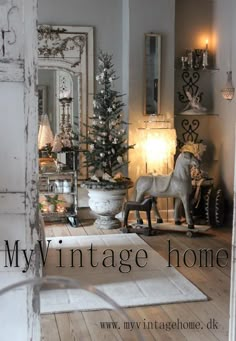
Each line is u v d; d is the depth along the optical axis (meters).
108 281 4.40
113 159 6.42
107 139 6.38
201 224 6.67
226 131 6.89
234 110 6.64
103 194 6.33
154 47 6.78
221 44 6.98
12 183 2.44
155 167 6.82
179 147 7.27
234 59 6.60
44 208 6.81
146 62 6.77
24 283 1.74
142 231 6.16
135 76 6.76
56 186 6.73
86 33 6.91
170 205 7.04
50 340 3.28
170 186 6.21
